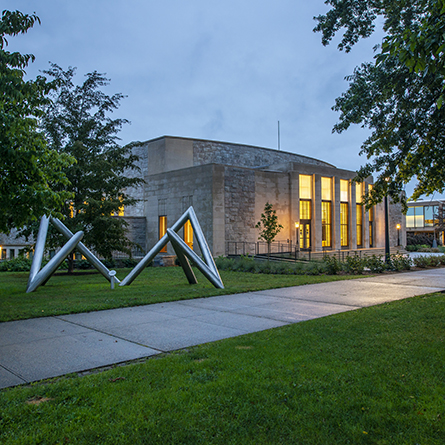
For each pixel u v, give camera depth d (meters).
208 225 30.05
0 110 8.43
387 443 3.39
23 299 11.46
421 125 12.40
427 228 70.31
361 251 38.12
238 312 9.67
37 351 6.20
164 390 4.46
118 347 6.45
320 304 10.91
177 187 32.62
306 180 36.22
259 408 4.01
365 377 4.87
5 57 8.04
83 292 13.16
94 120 22.69
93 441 3.42
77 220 21.23
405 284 15.84
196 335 7.28
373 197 14.29
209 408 4.05
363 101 13.09
